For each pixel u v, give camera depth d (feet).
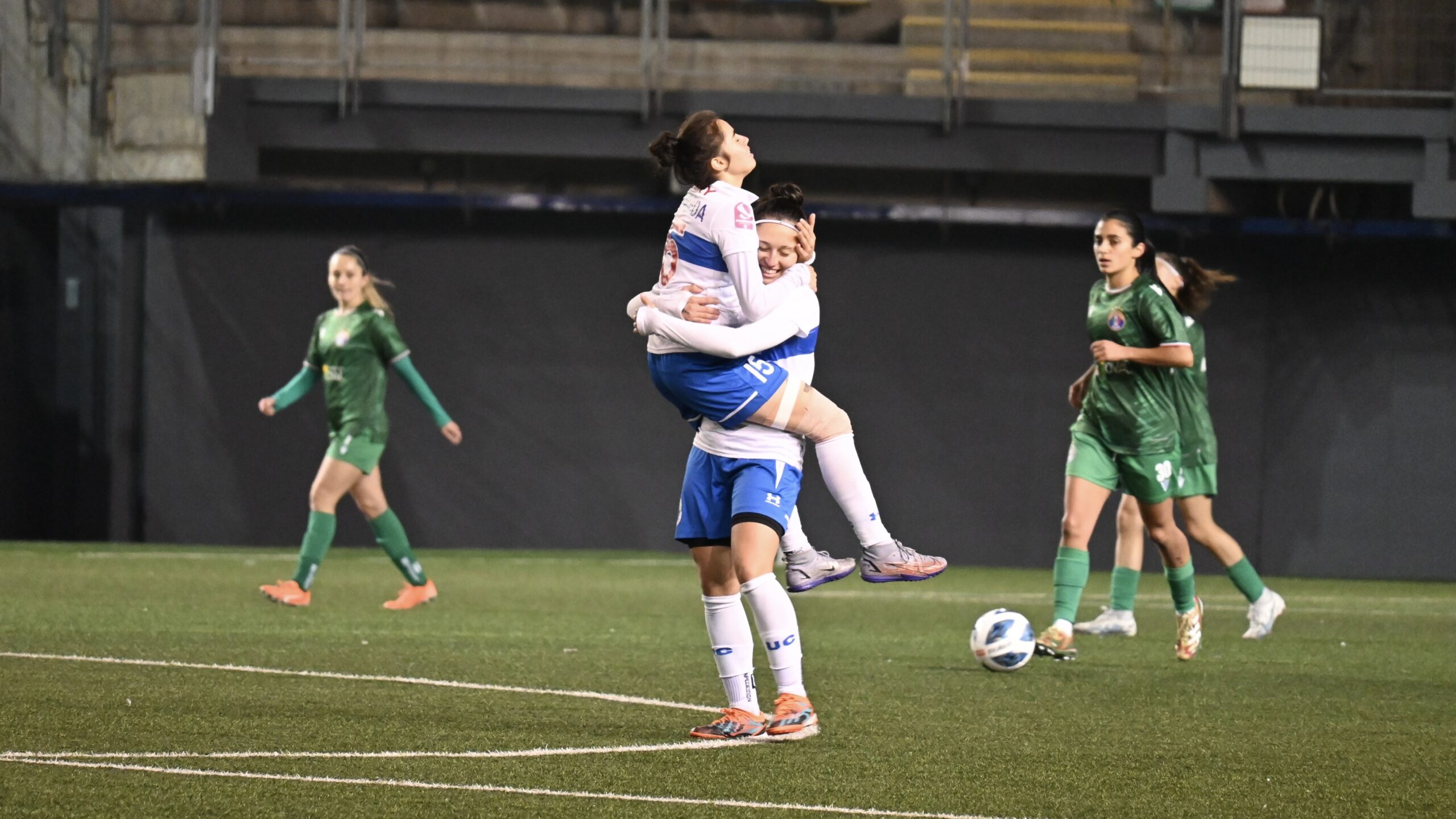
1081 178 150.92
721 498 46.96
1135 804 39.09
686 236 45.85
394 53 152.56
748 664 47.88
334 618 85.10
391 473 153.89
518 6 155.12
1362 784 42.52
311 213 152.87
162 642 70.54
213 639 72.18
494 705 53.36
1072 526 70.90
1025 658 66.59
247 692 54.95
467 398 154.10
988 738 48.88
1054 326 153.69
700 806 37.27
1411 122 140.87
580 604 98.37
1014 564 154.51
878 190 151.84
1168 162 142.72
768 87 151.23
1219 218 150.71
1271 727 52.85
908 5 156.56
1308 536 153.89
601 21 155.94
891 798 38.83
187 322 152.76
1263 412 154.10
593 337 154.51
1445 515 152.35
